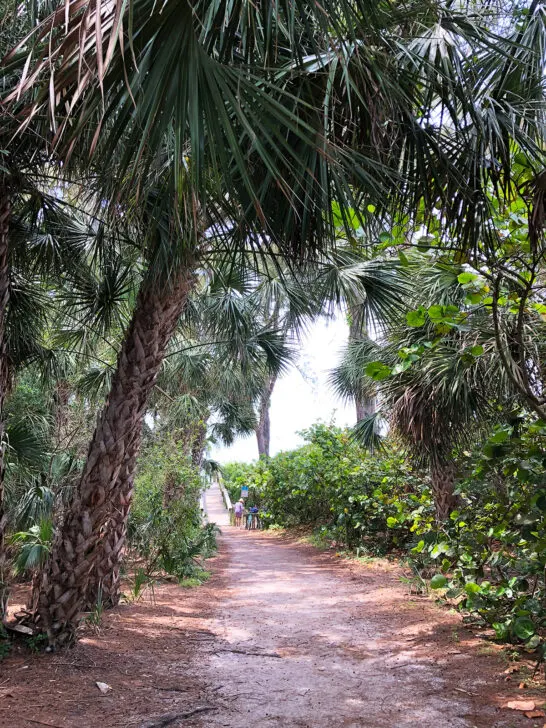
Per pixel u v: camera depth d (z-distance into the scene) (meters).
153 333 4.99
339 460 12.62
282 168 2.65
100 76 1.61
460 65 2.80
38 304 5.84
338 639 5.34
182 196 2.51
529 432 4.38
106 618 5.88
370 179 2.57
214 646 5.09
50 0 3.20
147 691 3.88
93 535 4.71
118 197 2.34
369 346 9.16
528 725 3.22
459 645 4.86
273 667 4.50
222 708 3.62
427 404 6.61
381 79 2.39
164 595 7.47
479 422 6.22
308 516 16.80
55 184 4.58
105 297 6.01
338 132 2.76
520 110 3.24
